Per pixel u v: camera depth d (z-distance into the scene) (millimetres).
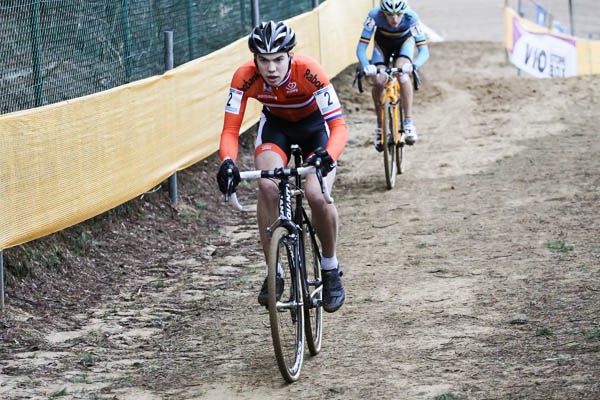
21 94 7746
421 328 6570
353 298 7484
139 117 9039
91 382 5930
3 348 6559
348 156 13828
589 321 6242
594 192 10367
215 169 12273
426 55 11852
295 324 5793
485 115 16141
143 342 6828
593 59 24359
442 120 15922
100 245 8922
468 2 37625
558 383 5164
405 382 5508
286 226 5688
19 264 7723
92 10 9000
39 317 7258
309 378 5770
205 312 7516
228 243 9789
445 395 5145
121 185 8656
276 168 5621
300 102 6062
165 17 10812
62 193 7586
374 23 11758
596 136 13836
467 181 11586
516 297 7059
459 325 6547
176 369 6152
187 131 10258
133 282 8391
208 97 10805
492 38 30641
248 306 7617
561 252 8195
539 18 27891
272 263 5363
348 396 5371
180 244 9656
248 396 5535
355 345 6348
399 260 8508
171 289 8211
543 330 6129
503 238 8883
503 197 10578
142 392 5703
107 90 8508
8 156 6828
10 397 5629
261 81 6020
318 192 5879
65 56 8484
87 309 7605
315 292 6098
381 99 11508
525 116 15797
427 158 13117
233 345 6613
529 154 12836
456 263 8219
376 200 11031
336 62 17344
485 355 5848
